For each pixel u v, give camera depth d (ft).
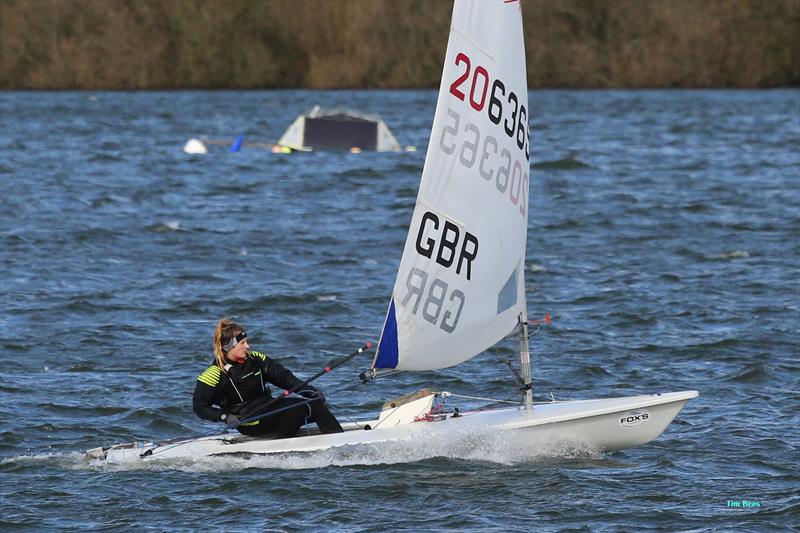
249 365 162.91
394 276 305.32
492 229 165.37
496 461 161.99
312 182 511.40
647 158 596.29
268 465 159.33
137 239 360.48
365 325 252.83
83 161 588.50
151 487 152.05
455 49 159.74
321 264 320.70
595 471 158.51
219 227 383.45
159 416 187.32
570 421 163.94
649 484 152.97
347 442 162.50
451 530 137.49
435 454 162.20
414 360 162.61
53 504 146.72
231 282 296.92
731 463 161.68
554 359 223.51
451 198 160.97
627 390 201.87
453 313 163.43
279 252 338.75
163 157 616.80
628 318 255.91
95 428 181.88
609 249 344.08
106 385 205.67
